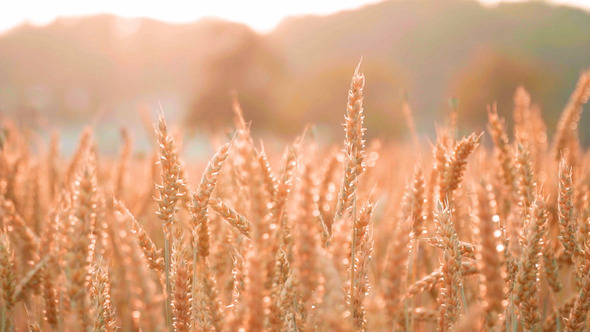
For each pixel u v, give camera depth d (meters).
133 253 1.38
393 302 1.51
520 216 2.36
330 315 1.30
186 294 1.90
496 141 2.83
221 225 2.54
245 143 1.45
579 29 186.88
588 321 2.29
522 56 58.03
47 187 4.17
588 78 3.79
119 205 2.01
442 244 2.10
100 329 1.96
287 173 1.98
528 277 1.98
